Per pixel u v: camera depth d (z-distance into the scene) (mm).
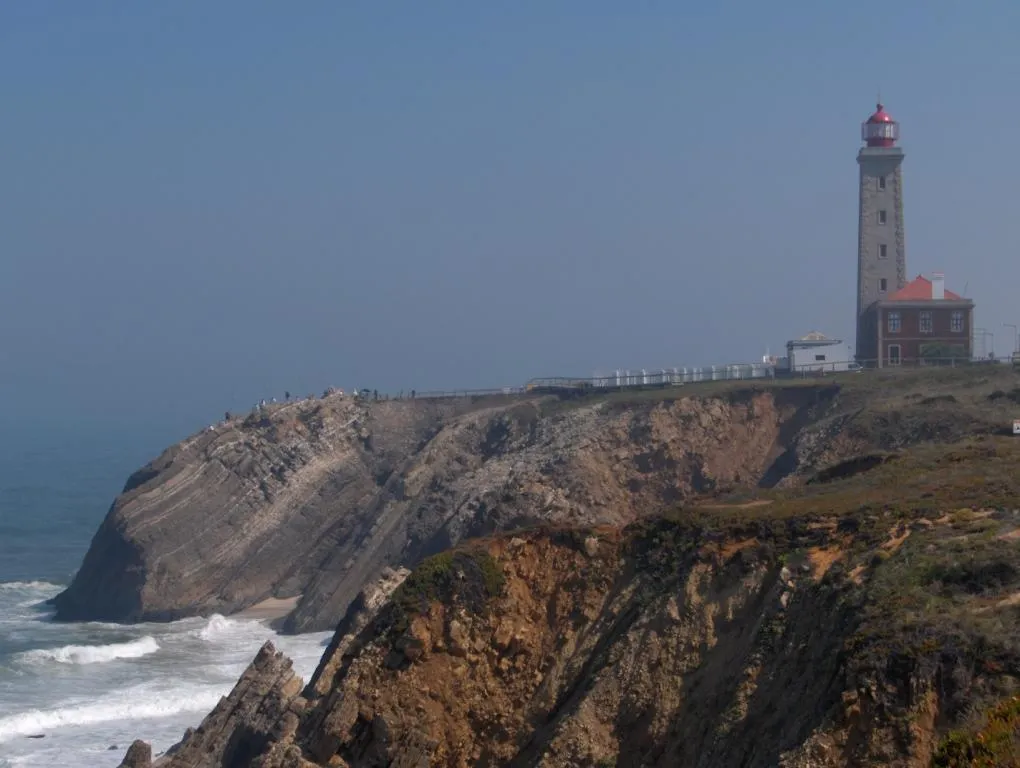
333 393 127625
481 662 42281
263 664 52344
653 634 39531
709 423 97312
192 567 106375
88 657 85812
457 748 41188
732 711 34875
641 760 37469
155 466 113688
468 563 43250
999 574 32875
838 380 97750
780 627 36406
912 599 32875
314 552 111125
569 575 43375
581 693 39656
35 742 65000
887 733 29453
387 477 113938
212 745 50219
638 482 96688
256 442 115250
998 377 88562
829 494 45406
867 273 119875
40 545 149750
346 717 41062
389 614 42969
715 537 40906
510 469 101625
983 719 27031
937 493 41562
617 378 121312
